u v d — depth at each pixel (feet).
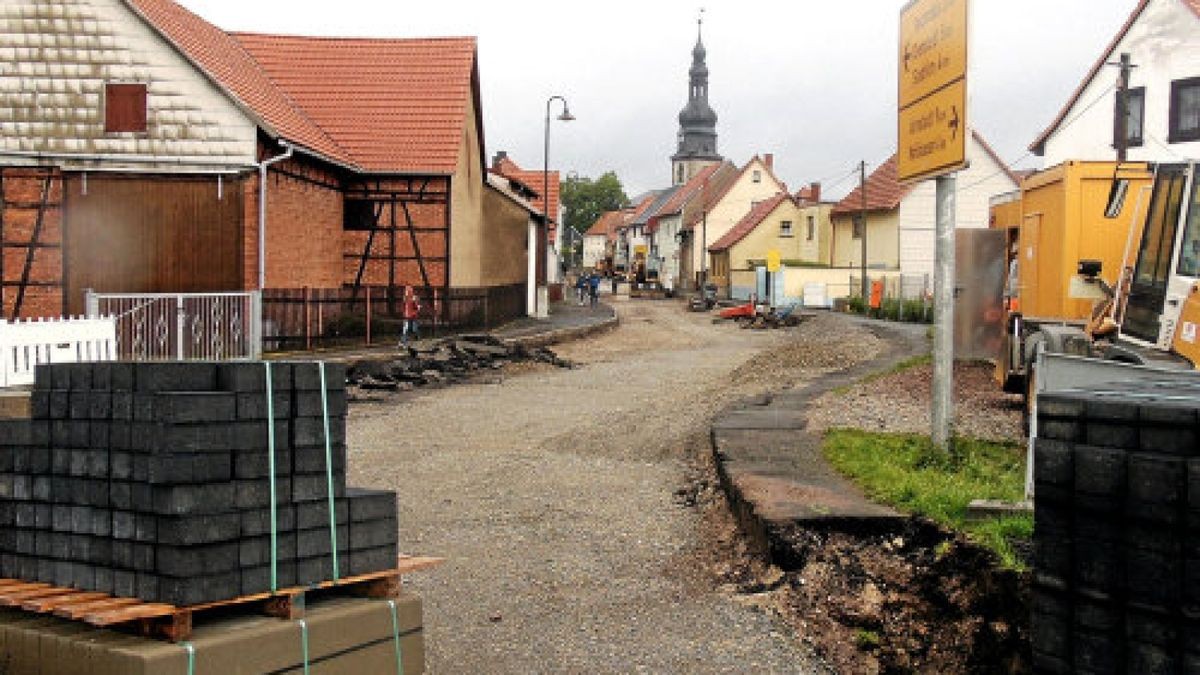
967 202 184.44
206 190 80.64
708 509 37.17
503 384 77.66
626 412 61.87
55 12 79.25
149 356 67.51
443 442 52.70
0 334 42.34
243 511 17.84
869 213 198.49
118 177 80.43
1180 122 104.58
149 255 80.64
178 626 17.15
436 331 102.32
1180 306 32.89
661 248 349.41
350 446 51.65
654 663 23.45
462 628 26.08
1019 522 26.09
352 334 92.99
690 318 184.44
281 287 87.40
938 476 33.60
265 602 18.60
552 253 224.53
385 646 19.62
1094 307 43.19
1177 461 15.30
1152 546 15.62
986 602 24.31
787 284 195.42
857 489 32.96
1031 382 43.16
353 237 104.68
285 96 108.06
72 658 17.26
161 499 17.17
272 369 18.34
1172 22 104.78
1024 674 22.85
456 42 115.96
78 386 18.53
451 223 104.68
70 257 80.33
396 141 105.50
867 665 23.73
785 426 46.26
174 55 79.87
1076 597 16.78
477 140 119.24
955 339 64.08
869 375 66.13
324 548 18.95
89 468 18.21
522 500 39.81
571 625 26.14
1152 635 15.65
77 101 79.82
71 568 18.51
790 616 25.61
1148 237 36.06
